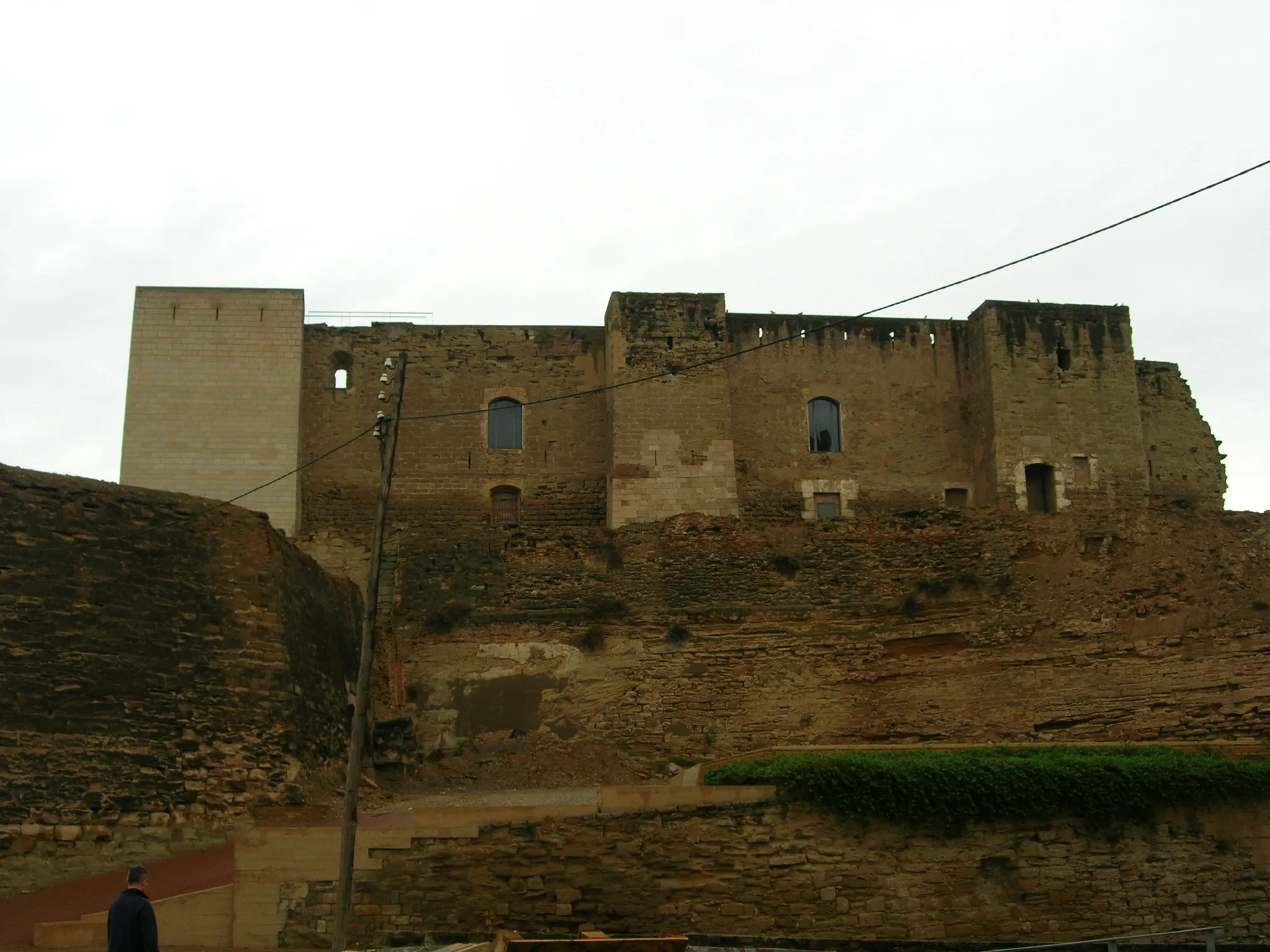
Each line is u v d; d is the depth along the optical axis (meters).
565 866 21.80
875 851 23.06
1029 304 45.50
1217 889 24.34
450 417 44.41
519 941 18.50
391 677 34.12
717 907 22.17
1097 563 37.34
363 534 37.00
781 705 35.06
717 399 42.44
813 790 23.09
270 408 41.97
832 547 37.31
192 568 24.78
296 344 42.56
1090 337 45.53
